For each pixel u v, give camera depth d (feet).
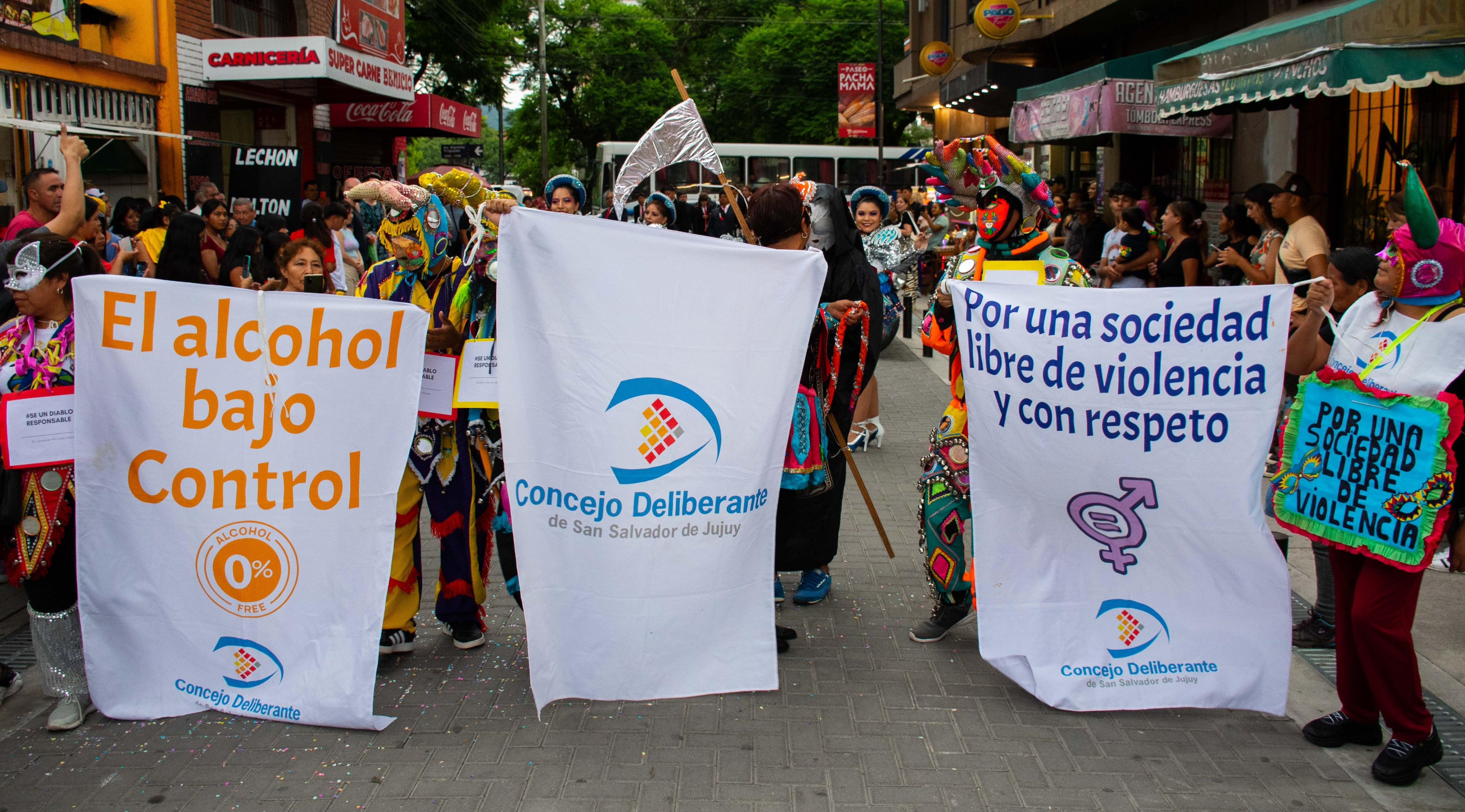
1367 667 10.83
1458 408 10.28
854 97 100.27
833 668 13.70
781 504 14.75
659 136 13.56
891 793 10.71
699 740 11.78
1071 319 12.19
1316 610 14.34
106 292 11.57
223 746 11.65
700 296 11.87
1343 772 11.12
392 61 57.72
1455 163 26.71
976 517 12.72
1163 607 12.33
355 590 11.95
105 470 11.82
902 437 27.27
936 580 14.17
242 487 11.89
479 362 13.12
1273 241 23.84
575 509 11.85
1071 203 46.85
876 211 26.40
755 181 98.43
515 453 11.68
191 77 46.50
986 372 12.51
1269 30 24.49
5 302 14.64
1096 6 45.88
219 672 12.19
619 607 12.07
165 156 44.75
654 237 11.73
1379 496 10.69
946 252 27.14
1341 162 32.19
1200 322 11.84
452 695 12.90
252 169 37.09
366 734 11.93
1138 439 12.09
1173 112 28.50
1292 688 13.14
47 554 11.87
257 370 11.80
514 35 138.92
